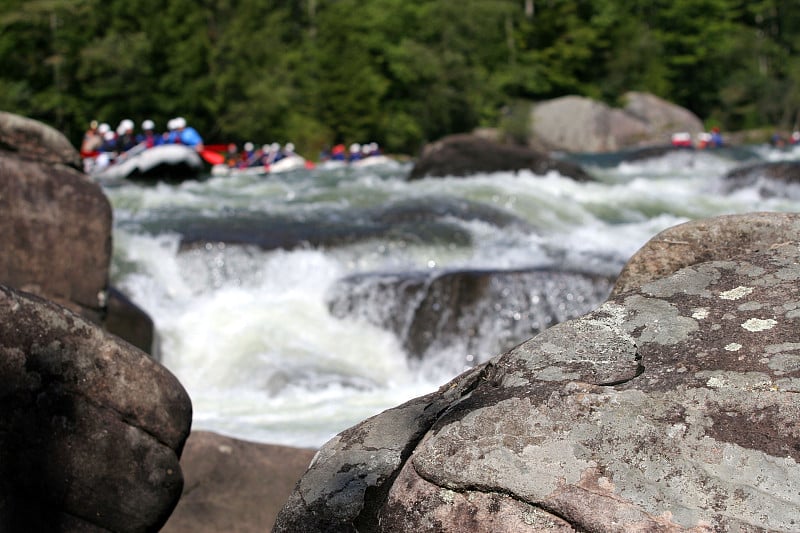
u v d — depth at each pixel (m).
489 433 2.01
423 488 2.00
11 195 6.91
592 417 1.97
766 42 69.50
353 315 10.76
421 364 10.39
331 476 2.18
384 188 17.05
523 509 1.90
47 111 41.25
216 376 9.73
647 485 1.85
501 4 52.88
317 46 50.81
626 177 21.73
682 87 66.50
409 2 52.91
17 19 39.28
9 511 3.06
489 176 18.42
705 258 2.62
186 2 43.16
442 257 12.36
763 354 2.03
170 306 10.88
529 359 2.20
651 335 2.20
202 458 4.87
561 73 56.78
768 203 17.14
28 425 3.10
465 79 50.47
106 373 3.24
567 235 13.81
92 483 3.21
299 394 9.03
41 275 7.01
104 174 21.72
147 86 41.47
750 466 1.83
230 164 32.84
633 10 67.69
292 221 13.71
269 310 10.76
